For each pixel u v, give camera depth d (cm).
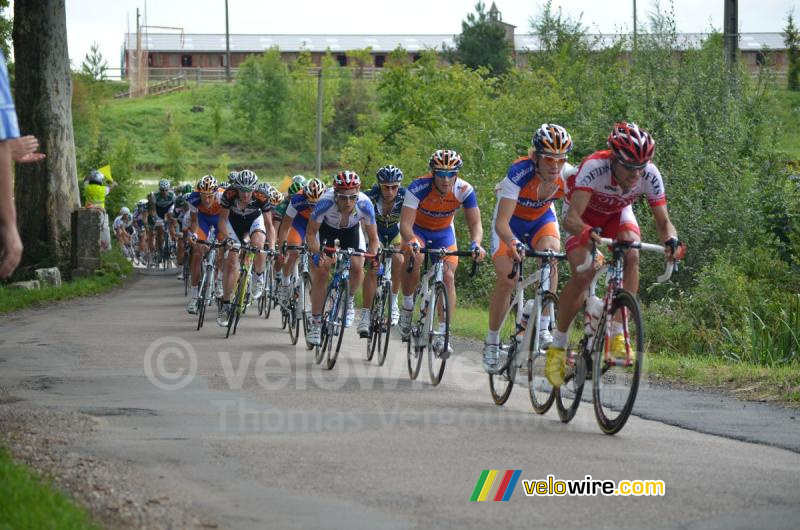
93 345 1981
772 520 789
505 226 1336
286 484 888
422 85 5866
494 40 10794
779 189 3050
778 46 10681
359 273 1684
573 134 3725
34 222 4112
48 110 4097
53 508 717
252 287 2553
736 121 3262
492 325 1376
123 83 16488
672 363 1805
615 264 1151
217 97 14750
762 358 2091
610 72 4256
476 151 4209
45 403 1294
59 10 4100
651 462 988
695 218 2897
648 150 1124
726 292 2547
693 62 3509
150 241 4978
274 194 2827
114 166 6988
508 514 806
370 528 764
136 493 835
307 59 13462
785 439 1131
